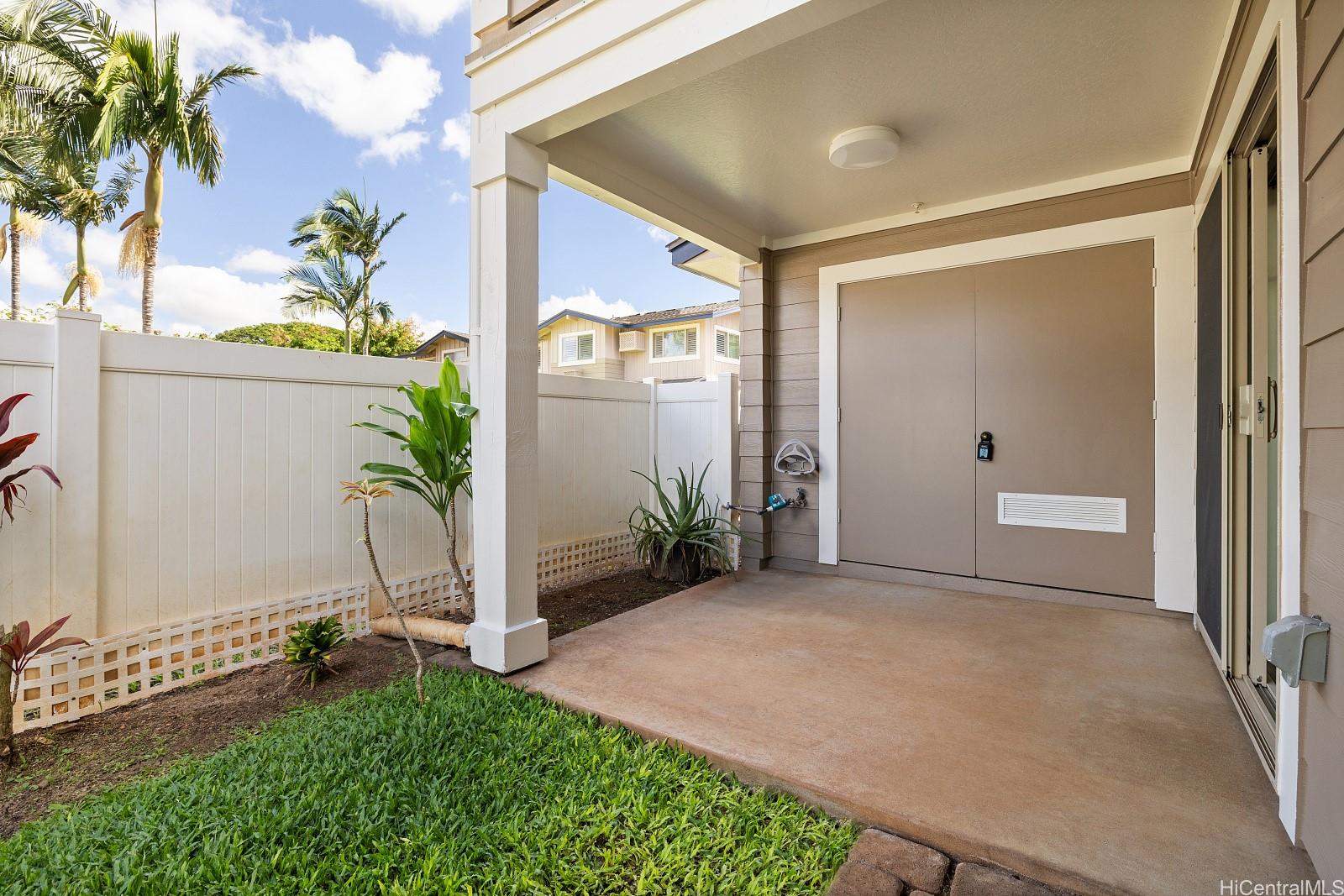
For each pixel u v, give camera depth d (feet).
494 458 9.00
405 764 6.37
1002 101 9.20
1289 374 5.07
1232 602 7.87
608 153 10.97
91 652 7.82
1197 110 9.35
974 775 5.99
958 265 13.24
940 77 8.60
